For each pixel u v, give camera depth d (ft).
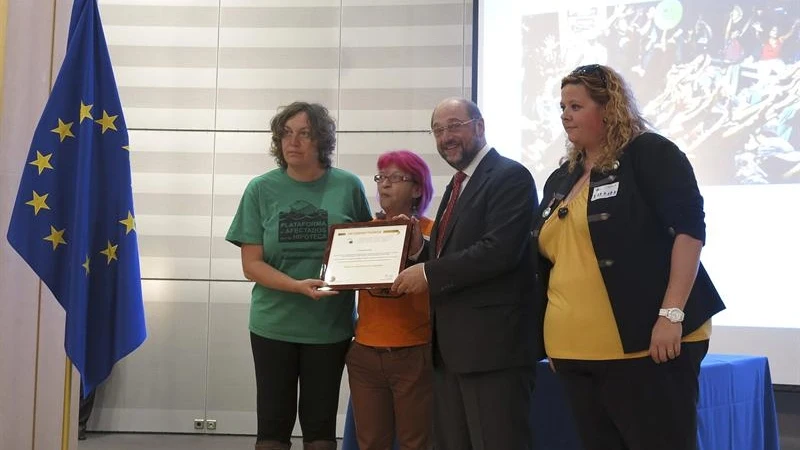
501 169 8.08
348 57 17.35
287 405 9.07
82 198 9.37
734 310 14.24
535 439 9.41
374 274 8.56
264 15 17.56
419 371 8.84
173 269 17.29
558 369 6.84
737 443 9.95
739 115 14.49
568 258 6.72
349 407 10.32
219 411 16.94
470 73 16.99
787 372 13.92
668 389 6.15
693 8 14.92
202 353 17.08
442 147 8.39
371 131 17.20
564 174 7.23
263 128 17.40
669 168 6.24
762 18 14.48
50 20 11.21
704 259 14.49
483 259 7.59
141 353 17.15
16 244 9.23
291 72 17.44
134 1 17.70
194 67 17.58
